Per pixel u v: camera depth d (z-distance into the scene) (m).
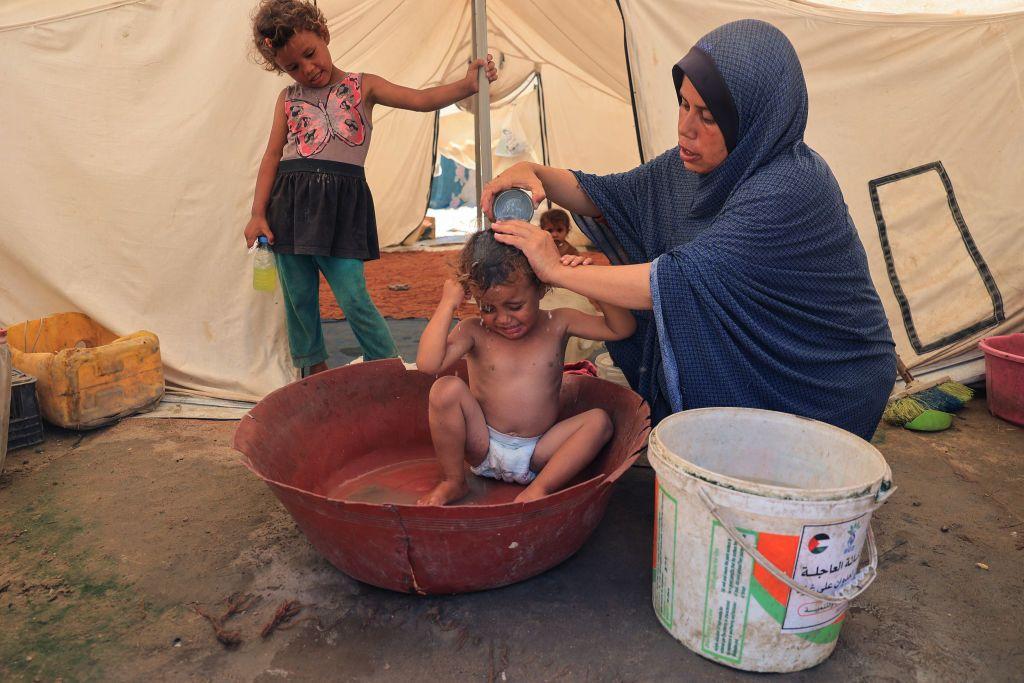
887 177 3.55
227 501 2.54
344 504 1.70
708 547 1.63
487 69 3.56
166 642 1.83
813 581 1.59
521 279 2.11
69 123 3.29
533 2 5.14
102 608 1.96
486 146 3.61
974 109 3.46
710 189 2.16
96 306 3.45
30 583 2.06
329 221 3.19
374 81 3.28
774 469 2.00
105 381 3.19
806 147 2.14
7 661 1.76
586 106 8.05
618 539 2.29
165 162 3.38
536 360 2.34
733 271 1.96
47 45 3.22
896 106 3.48
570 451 2.21
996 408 3.30
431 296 6.04
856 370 2.17
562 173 2.62
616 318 2.38
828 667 1.72
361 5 4.50
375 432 2.75
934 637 1.82
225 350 3.58
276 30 2.96
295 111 3.20
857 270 2.16
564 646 1.80
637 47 3.25
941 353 3.62
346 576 2.10
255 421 2.25
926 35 3.37
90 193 3.37
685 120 2.07
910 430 3.18
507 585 2.01
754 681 1.68
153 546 2.25
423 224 9.30
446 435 2.25
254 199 3.34
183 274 3.50
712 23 3.29
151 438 3.11
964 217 3.57
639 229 2.55
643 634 1.84
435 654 1.78
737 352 2.04
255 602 1.98
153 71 3.31
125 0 3.23
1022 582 2.05
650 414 2.36
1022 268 3.54
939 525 2.36
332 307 5.80
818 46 3.39
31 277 3.47
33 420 3.02
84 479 2.71
